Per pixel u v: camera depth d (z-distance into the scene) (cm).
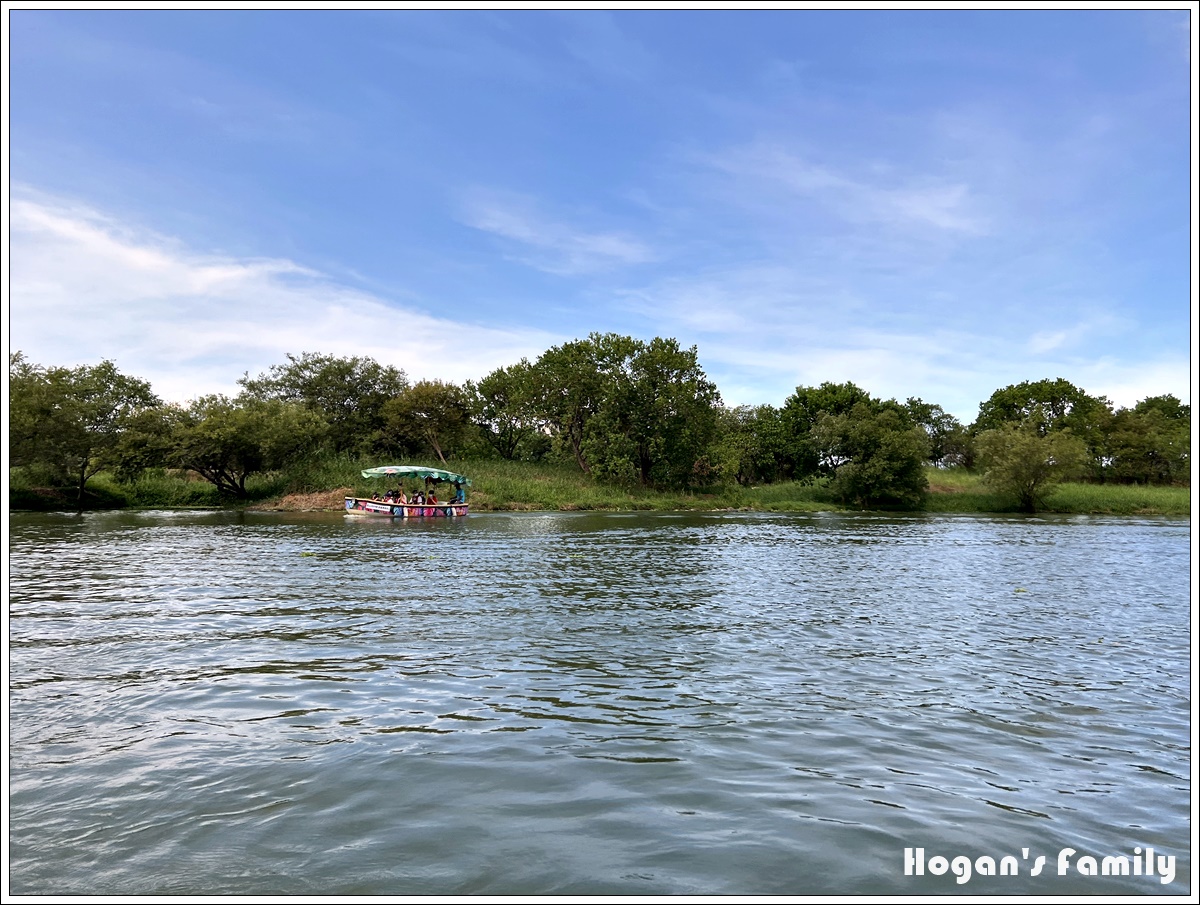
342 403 6831
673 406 5953
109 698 811
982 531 3697
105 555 2225
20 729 711
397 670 938
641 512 5069
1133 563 2292
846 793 586
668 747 680
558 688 867
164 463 5138
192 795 567
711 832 518
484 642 1098
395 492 4516
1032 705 823
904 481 5812
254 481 5744
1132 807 568
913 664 1002
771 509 5703
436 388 6562
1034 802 575
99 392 5350
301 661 977
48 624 1202
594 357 6228
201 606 1372
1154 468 7250
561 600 1474
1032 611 1423
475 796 571
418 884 450
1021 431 5844
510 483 5606
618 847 497
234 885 446
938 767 643
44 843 493
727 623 1265
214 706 786
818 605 1458
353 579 1745
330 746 673
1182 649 1105
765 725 745
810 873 466
